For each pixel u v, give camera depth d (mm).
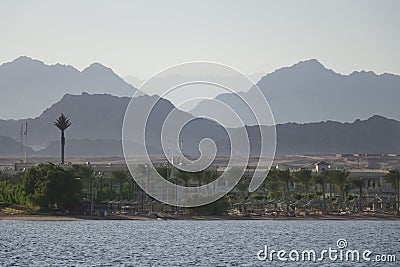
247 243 149875
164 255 126938
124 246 140750
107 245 142250
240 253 131625
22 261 117625
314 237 167625
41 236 159125
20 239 152375
